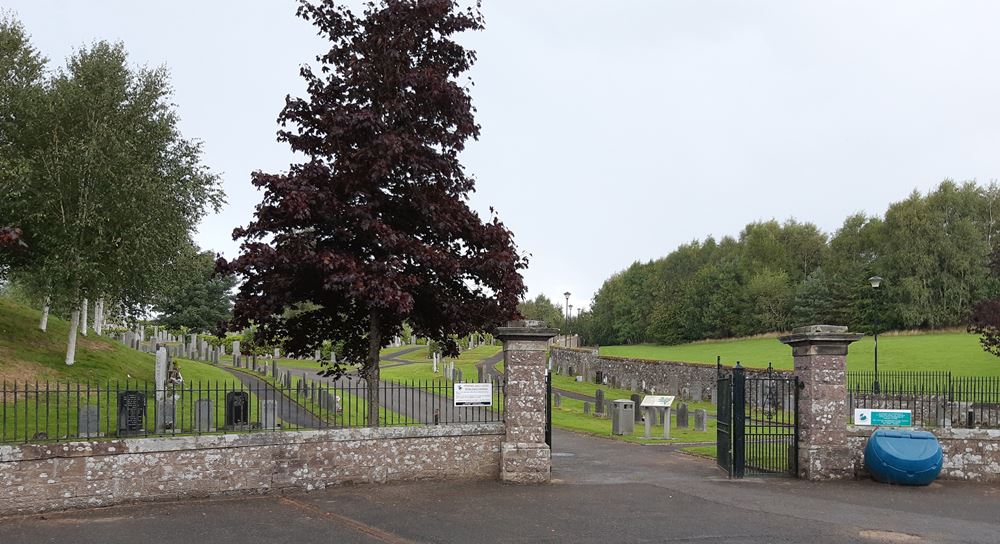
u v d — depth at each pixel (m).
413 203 12.76
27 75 26.84
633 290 89.81
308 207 11.74
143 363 27.73
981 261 57.31
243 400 15.34
